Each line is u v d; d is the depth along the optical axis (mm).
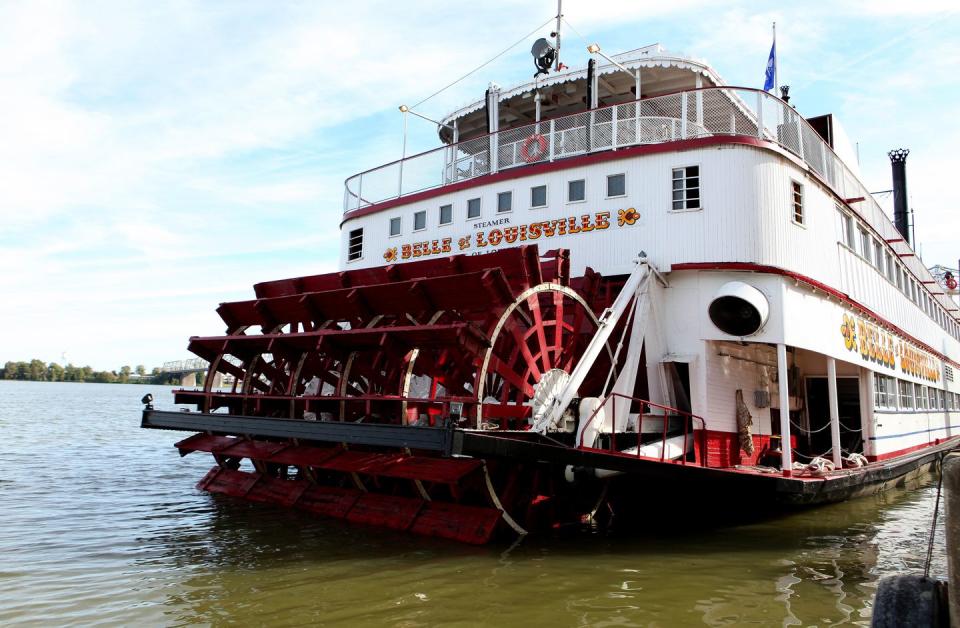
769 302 11242
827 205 13484
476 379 9266
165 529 10031
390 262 15516
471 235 14172
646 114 14516
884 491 14391
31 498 12664
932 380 22781
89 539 9438
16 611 6613
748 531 10352
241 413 12922
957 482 3289
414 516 9961
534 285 10664
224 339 12477
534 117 17375
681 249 11703
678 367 12781
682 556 8734
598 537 9828
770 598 7074
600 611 6664
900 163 32875
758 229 11398
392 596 7051
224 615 6527
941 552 9023
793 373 14867
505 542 9352
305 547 9000
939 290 27719
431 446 7625
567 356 11453
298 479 12883
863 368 14727
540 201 13391
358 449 11180
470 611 6641
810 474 10867
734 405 11914
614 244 12352
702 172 11773
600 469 9297
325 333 10781
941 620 3551
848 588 7426
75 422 35688
